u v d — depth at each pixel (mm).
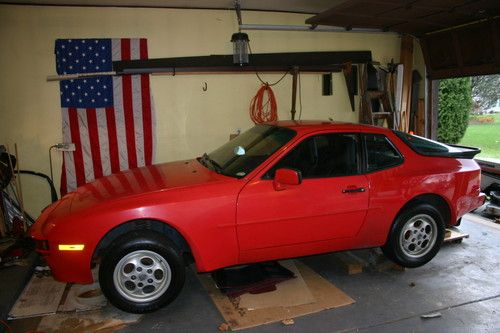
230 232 3113
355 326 2926
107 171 5566
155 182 3307
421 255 3836
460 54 6098
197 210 3010
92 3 5207
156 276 3043
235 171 3322
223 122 5922
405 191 3602
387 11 5156
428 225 3818
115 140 5535
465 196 3941
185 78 5688
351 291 3461
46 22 5168
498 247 4391
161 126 5684
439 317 3053
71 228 2850
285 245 3309
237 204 3092
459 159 4012
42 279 3725
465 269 3863
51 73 5254
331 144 3492
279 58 5980
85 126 5426
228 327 2904
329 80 6383
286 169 3061
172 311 3164
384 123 6961
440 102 8047
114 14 5348
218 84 5828
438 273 3791
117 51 5395
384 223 3594
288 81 6188
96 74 5352
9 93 5168
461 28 5926
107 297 2971
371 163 3566
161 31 5516
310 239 3363
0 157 4902
